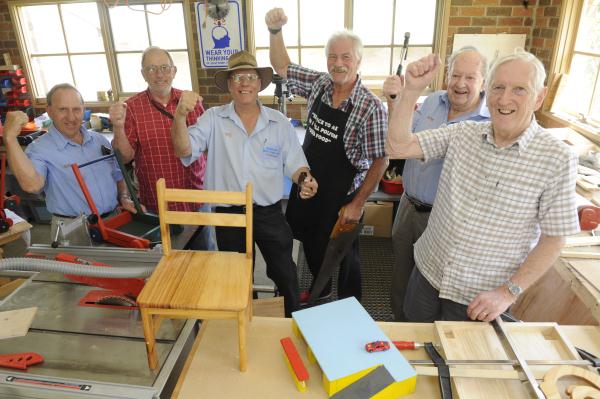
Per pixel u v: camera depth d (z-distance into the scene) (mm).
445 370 1044
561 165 1145
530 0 3186
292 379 1057
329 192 2115
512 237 1278
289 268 2002
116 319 1253
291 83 2354
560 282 1946
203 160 2420
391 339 1196
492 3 3240
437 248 1450
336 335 1118
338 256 2061
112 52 3945
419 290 1596
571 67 3004
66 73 4160
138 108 2223
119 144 2055
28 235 2307
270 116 1822
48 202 1992
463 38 3369
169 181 2279
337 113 1982
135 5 3740
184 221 1204
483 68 1814
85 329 1210
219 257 1204
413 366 1064
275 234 1911
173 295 1016
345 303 1250
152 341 1041
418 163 1966
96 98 4211
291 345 1125
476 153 1304
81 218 1704
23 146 3322
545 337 1191
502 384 1008
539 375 1044
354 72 1942
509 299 1225
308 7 3590
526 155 1190
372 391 973
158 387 1005
